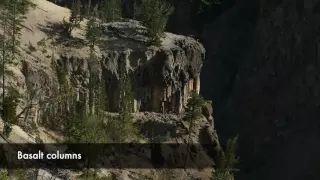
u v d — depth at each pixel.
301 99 96.62
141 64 50.12
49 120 44.03
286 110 98.00
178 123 50.31
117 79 49.03
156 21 52.03
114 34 53.09
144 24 54.69
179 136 49.47
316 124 92.88
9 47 44.12
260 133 99.06
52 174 36.62
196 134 50.78
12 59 43.78
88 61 47.72
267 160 94.94
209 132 51.94
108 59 48.75
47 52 47.31
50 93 44.56
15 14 48.38
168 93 51.28
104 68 48.44
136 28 54.38
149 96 51.03
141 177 44.25
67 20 53.69
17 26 48.94
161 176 45.84
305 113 95.31
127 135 46.56
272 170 92.75
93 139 40.44
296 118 96.00
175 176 46.53
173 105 51.97
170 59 50.84
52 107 44.28
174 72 51.78
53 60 46.56
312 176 87.62
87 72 47.56
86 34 49.47
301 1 99.94
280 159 93.06
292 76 99.62
